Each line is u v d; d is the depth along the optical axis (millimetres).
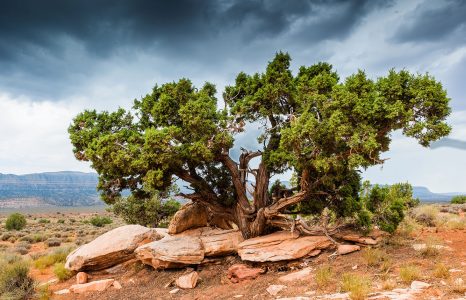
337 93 12625
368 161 12906
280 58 16156
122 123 17156
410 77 12836
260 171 17109
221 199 18516
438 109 12375
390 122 12594
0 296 14570
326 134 12812
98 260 17359
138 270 17078
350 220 16781
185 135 15133
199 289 13891
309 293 10508
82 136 16156
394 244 14398
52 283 17719
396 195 16203
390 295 8969
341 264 12969
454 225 18969
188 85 16359
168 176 15883
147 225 33594
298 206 17547
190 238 16891
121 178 16578
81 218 107938
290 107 15797
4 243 42125
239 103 16219
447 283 9477
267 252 14414
